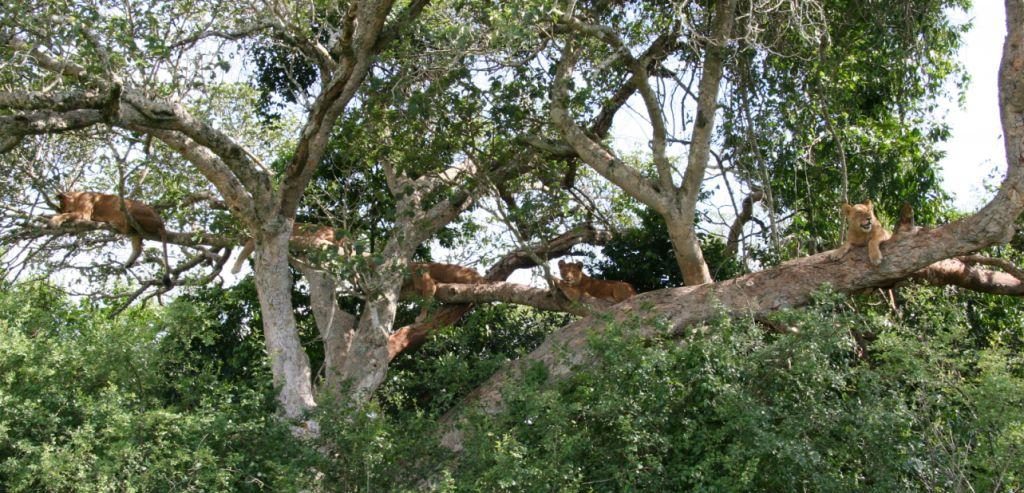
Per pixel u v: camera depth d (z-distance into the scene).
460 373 11.62
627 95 15.23
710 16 14.04
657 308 12.53
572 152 13.57
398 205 14.88
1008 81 11.26
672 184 13.16
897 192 15.92
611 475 9.20
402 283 14.53
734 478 8.85
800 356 9.68
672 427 9.67
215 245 15.20
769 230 15.69
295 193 12.88
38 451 8.82
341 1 14.56
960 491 9.17
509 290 14.59
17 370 9.78
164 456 9.10
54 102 10.52
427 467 10.03
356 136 13.62
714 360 9.77
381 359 13.60
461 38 11.79
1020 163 11.18
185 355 12.50
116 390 9.47
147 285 15.20
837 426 9.43
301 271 15.12
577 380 10.17
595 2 13.87
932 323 11.72
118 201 13.83
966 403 9.69
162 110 11.49
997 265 12.50
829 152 15.81
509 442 8.88
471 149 14.12
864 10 14.75
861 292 12.28
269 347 12.83
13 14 10.80
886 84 16.25
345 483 9.71
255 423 9.80
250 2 12.86
